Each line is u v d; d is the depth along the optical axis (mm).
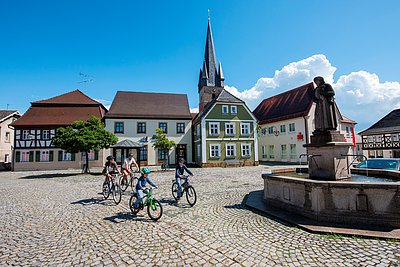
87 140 19750
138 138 31156
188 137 32938
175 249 4258
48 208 7922
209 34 47781
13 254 4199
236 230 5199
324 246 4172
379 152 34031
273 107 38562
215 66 47438
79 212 7242
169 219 6223
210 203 8125
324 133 6824
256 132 30047
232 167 27078
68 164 29250
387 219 4828
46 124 29219
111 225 5809
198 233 5078
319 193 5461
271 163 32562
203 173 20156
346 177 6703
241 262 3695
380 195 4902
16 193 11414
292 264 3584
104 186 9469
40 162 28781
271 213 6195
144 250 4250
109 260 3885
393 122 32438
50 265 3758
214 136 28359
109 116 30250
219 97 29359
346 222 5137
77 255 4109
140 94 35219
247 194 9750
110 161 9211
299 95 34094
